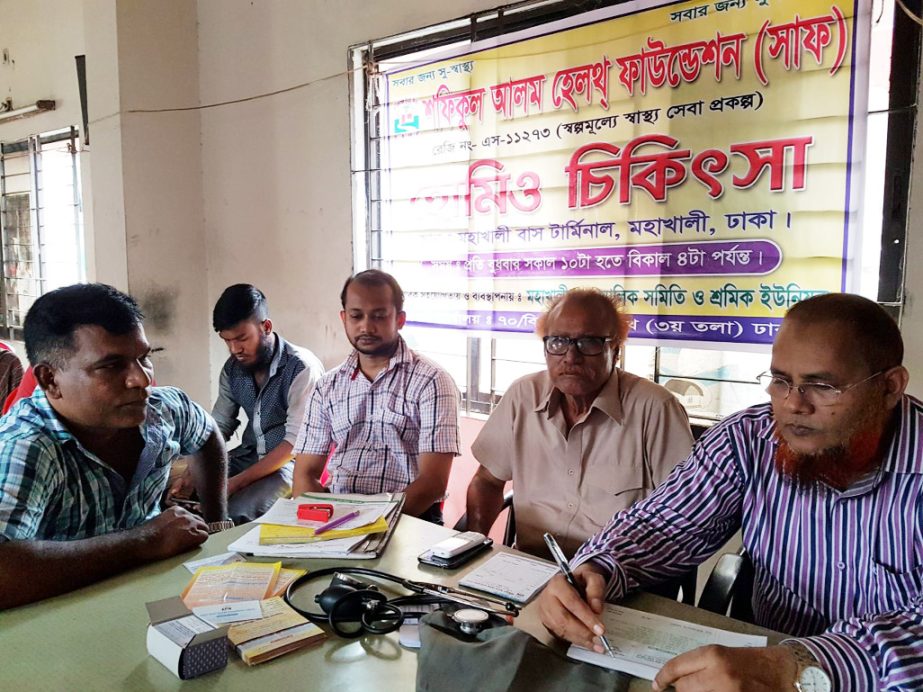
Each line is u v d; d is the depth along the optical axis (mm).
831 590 1110
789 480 1144
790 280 1790
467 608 1034
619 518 1262
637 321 2068
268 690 844
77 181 3938
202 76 3275
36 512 1159
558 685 811
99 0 3082
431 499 1841
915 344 1634
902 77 1613
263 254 3139
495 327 2418
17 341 4547
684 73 1919
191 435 1580
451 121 2465
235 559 1240
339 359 2887
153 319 3227
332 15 2744
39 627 996
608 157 2090
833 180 1709
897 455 1036
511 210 2336
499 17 2287
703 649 838
